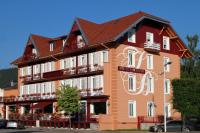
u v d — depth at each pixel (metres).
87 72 56.09
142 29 57.41
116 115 52.34
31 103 67.50
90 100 55.28
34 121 63.69
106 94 53.16
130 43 55.31
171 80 56.31
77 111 54.78
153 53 58.66
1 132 46.19
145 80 56.84
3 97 74.38
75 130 51.41
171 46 61.94
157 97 58.31
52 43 66.69
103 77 53.97
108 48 53.62
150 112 57.09
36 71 67.88
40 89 66.25
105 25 58.38
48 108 65.81
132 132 47.31
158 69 59.06
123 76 53.81
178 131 48.47
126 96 53.91
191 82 50.78
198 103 50.38
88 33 56.72
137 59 56.06
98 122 52.38
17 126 55.59
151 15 57.78
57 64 62.94
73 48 58.41
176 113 59.69
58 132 46.50
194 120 50.88
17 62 71.69
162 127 48.03
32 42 68.12
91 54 56.31
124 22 55.69
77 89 56.16
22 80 70.62
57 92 55.38
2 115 74.31
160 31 60.16
